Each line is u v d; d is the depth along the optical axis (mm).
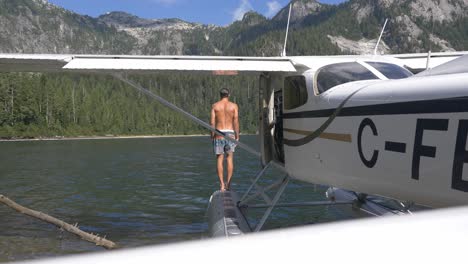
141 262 505
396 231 608
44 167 21750
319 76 4320
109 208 9641
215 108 6895
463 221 651
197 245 556
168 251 535
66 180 15742
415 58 5953
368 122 3359
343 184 3990
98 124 110500
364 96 3473
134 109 126875
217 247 551
